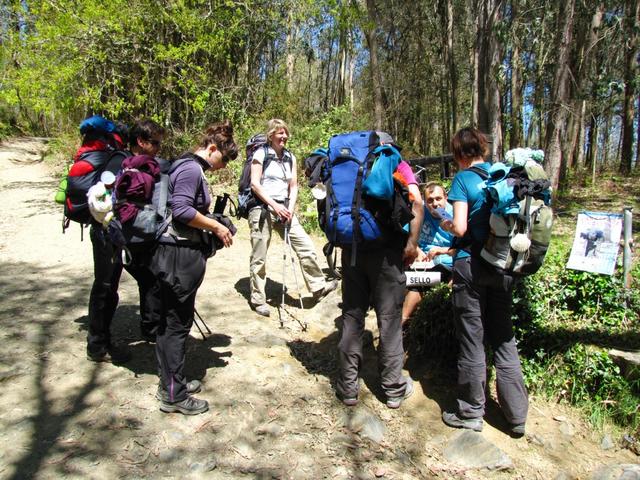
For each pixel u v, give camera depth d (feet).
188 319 9.80
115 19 31.76
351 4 48.39
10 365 11.19
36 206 30.40
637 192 39.11
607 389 11.11
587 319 12.79
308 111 45.16
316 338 13.76
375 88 49.14
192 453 8.94
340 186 10.13
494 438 10.14
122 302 15.16
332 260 17.37
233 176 33.78
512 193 9.04
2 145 64.69
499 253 9.39
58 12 32.01
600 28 38.17
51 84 31.14
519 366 10.14
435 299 12.68
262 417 10.11
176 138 37.55
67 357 11.65
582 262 12.46
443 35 68.90
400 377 10.79
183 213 9.08
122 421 9.56
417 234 10.21
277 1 41.34
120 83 35.55
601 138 69.72
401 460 9.36
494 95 35.19
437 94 78.89
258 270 14.61
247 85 40.78
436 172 44.88
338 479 8.71
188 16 34.14
